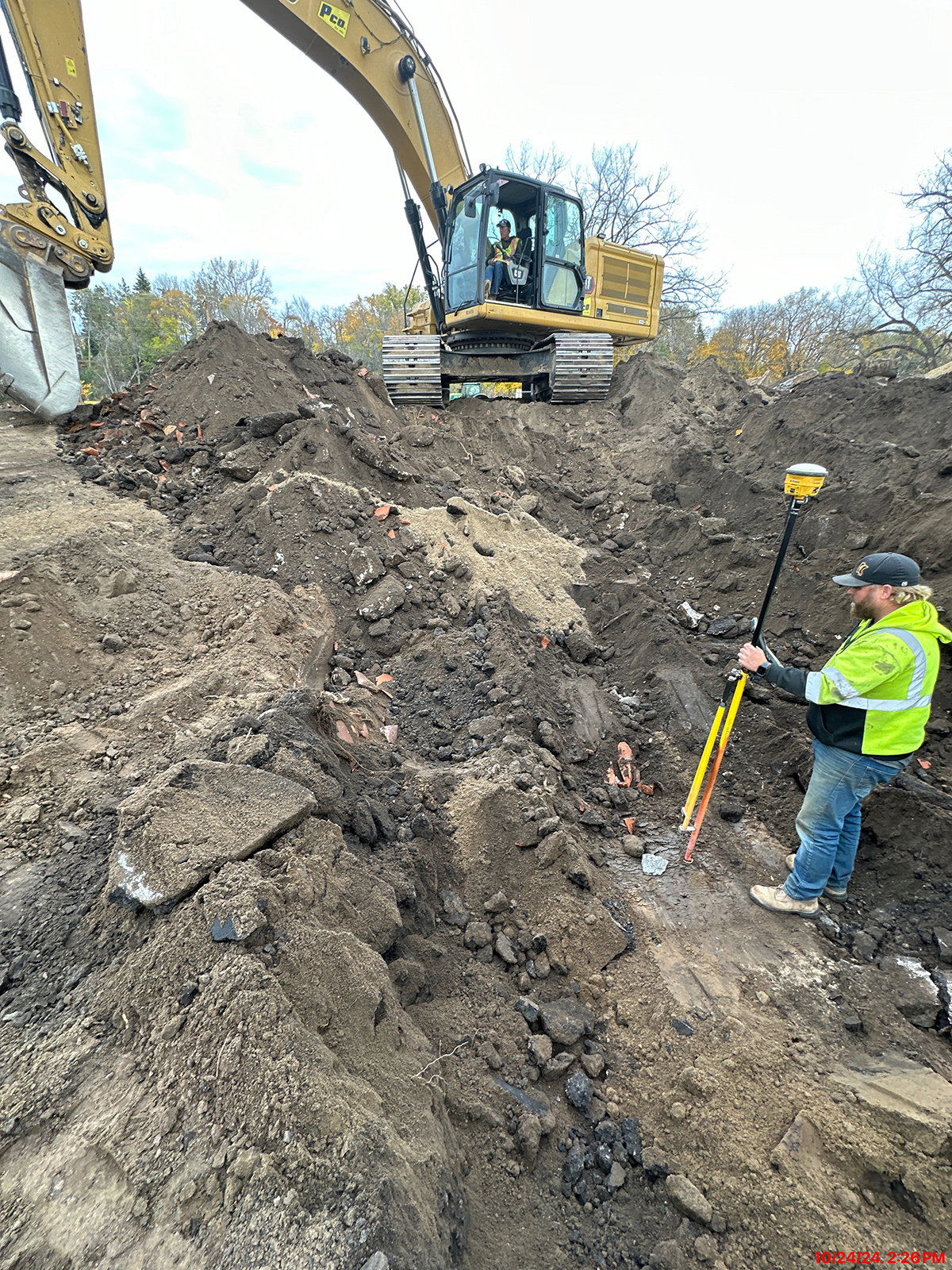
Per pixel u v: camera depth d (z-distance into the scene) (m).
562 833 3.22
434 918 2.85
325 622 4.75
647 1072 2.46
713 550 6.41
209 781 2.48
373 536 5.47
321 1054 1.69
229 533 5.27
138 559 4.61
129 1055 1.73
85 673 3.61
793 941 3.11
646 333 11.85
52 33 6.01
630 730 4.55
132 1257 1.30
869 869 3.58
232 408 6.47
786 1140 2.19
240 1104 1.56
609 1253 1.90
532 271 9.30
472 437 8.23
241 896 1.99
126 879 2.12
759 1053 2.51
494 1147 2.08
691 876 3.50
